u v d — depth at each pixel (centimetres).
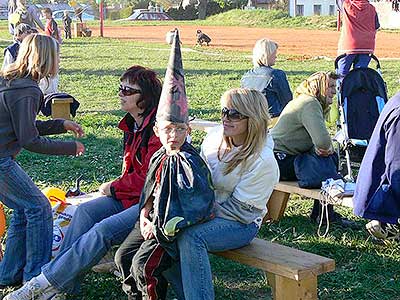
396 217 606
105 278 610
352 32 1277
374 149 611
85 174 988
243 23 6341
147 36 4878
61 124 593
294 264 488
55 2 9638
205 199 488
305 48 3519
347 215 792
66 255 515
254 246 525
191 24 6538
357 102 827
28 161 1055
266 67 929
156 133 517
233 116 505
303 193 720
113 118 1416
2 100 529
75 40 4409
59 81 2123
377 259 659
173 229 475
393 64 2531
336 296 590
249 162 507
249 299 587
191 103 1638
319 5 8162
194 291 481
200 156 503
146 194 501
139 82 548
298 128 741
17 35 1199
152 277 489
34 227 555
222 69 2483
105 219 525
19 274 578
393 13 5350
